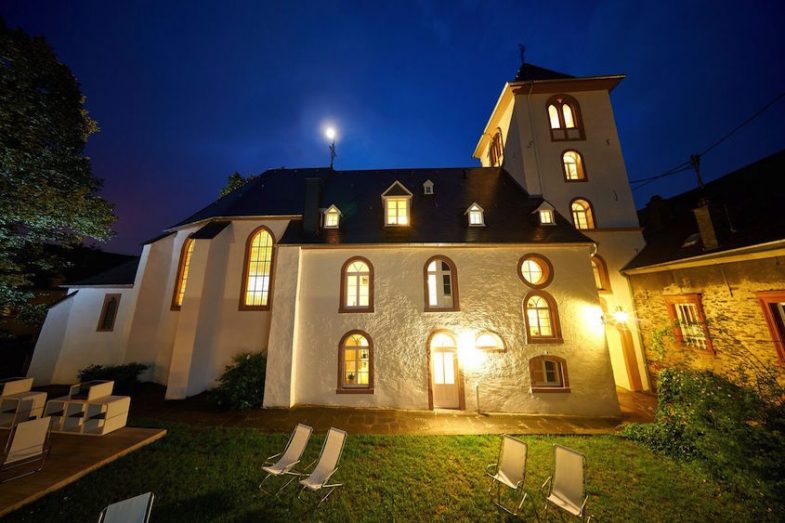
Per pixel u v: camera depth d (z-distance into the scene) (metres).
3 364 15.92
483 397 10.97
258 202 15.10
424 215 13.90
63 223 10.53
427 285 12.05
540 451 7.78
